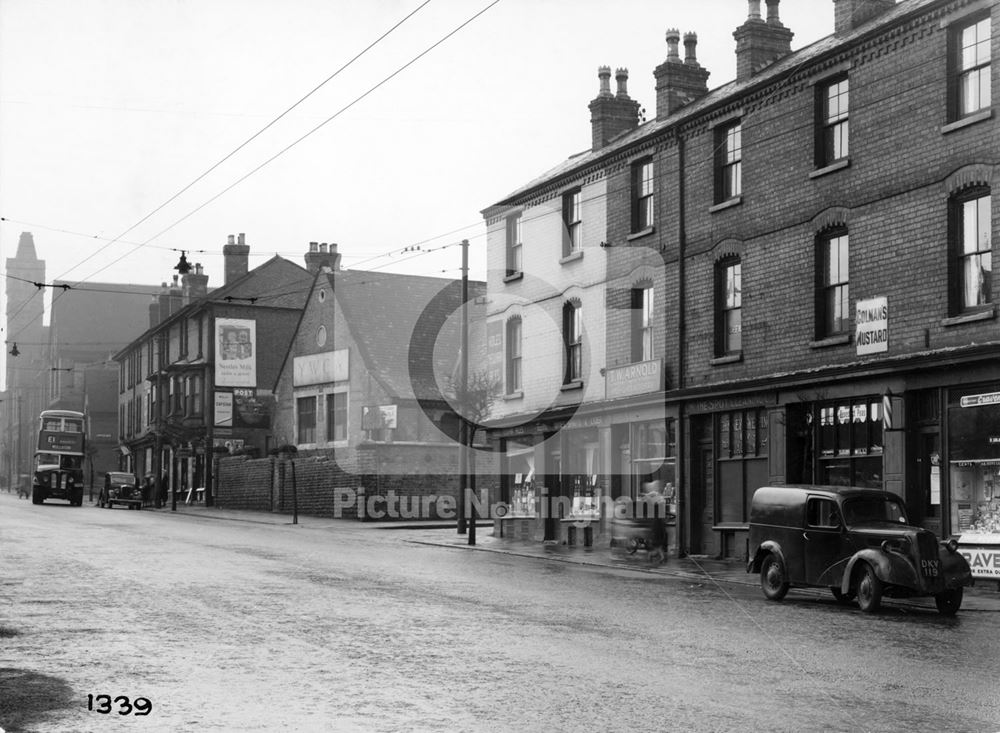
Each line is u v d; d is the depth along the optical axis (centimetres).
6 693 939
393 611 1486
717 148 2619
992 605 1722
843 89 2281
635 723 839
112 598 1595
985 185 1947
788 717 870
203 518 4575
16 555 2327
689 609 1586
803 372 2283
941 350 1964
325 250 6366
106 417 9444
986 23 1962
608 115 3158
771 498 1828
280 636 1255
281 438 5284
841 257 2270
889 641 1304
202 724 829
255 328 6084
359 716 857
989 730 838
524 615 1466
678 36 2923
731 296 2575
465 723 834
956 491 1975
